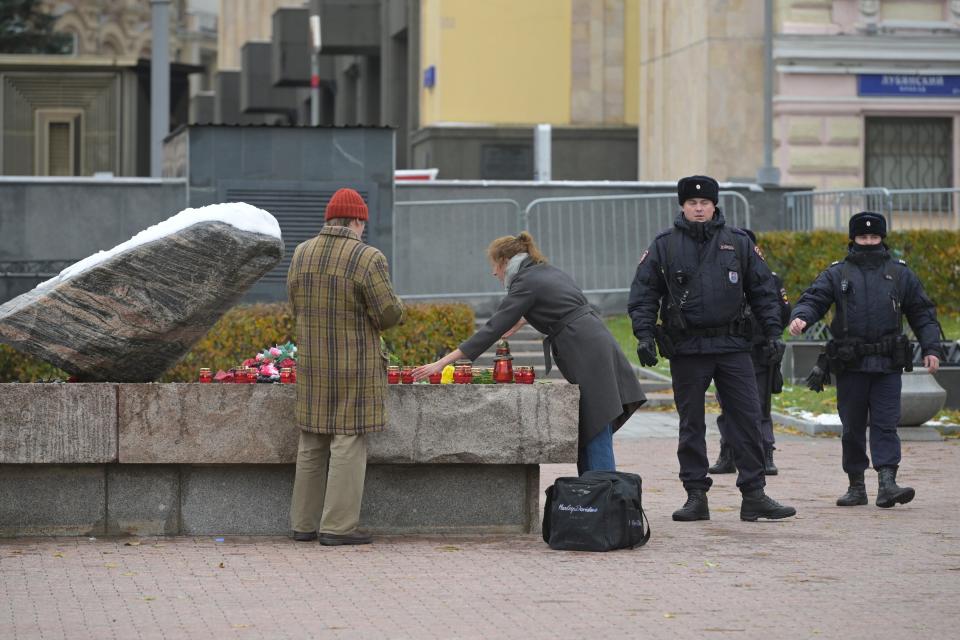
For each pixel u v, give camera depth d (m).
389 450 13.24
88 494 13.27
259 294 26.58
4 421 12.95
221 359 23.77
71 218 33.88
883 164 42.06
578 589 11.09
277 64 62.09
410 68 52.00
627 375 13.66
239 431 13.13
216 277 13.08
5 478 13.20
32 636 9.56
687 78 43.44
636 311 14.29
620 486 12.78
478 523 13.62
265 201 26.53
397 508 13.53
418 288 33.66
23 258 33.72
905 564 12.13
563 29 48.94
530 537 13.46
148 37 117.81
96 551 12.59
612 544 12.65
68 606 10.45
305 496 13.09
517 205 33.62
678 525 14.20
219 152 26.44
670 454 20.20
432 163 48.50
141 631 9.71
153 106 39.38
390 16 55.22
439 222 33.72
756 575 11.66
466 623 9.95
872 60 41.34
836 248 31.25
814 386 15.58
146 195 34.06
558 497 12.83
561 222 34.00
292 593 10.91
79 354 13.22
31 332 13.09
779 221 35.38
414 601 10.65
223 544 13.00
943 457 19.84
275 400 13.16
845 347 15.33
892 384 15.41
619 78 49.41
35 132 48.12
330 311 12.78
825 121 41.34
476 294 33.38
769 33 36.91
